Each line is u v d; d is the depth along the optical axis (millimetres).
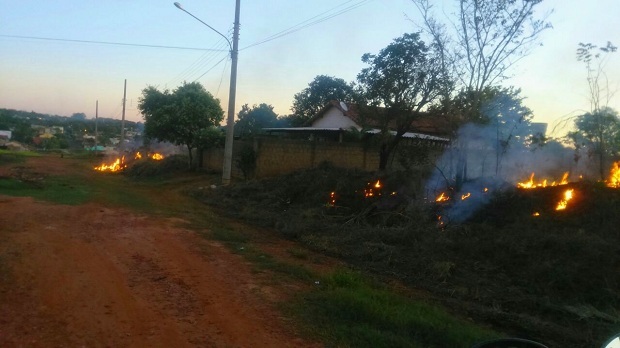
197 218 13242
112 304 5781
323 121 31375
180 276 7219
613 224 8945
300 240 11156
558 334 6055
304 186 16453
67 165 37438
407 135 22562
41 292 6016
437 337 5492
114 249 8609
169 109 27594
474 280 8008
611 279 7289
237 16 21016
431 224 11047
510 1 12344
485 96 13227
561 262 7867
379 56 18641
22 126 80750
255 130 32812
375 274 8578
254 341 4996
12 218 10797
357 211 13570
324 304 6238
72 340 4656
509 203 10953
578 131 13695
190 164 28406
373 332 5328
